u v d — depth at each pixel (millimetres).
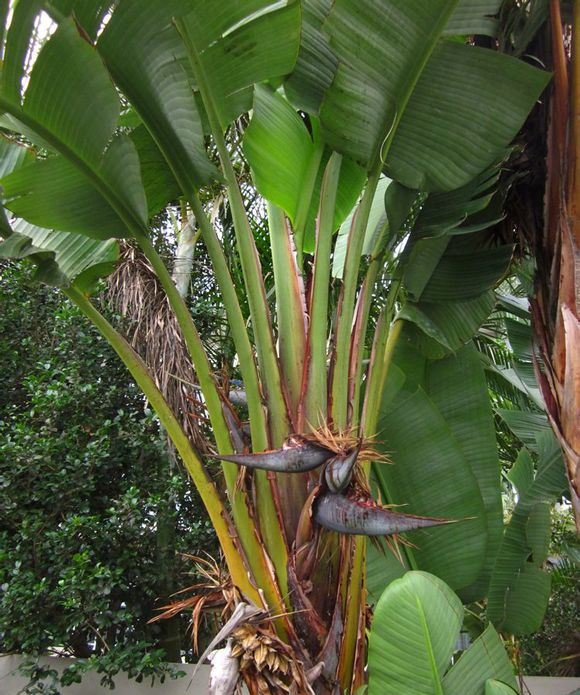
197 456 2510
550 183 2906
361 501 2131
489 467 3682
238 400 2719
